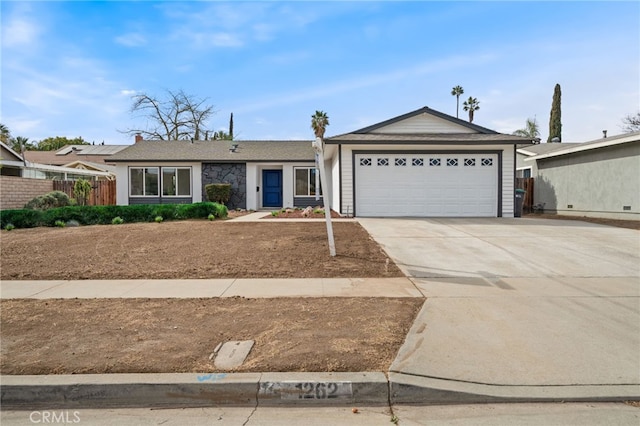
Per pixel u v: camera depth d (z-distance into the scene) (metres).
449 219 14.82
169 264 8.10
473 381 3.57
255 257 8.60
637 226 12.90
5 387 3.50
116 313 5.28
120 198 21.95
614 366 3.84
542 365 3.85
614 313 5.23
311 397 3.49
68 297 6.02
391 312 5.23
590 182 17.30
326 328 4.70
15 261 8.41
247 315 5.17
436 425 3.14
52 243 10.29
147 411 3.40
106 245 9.99
